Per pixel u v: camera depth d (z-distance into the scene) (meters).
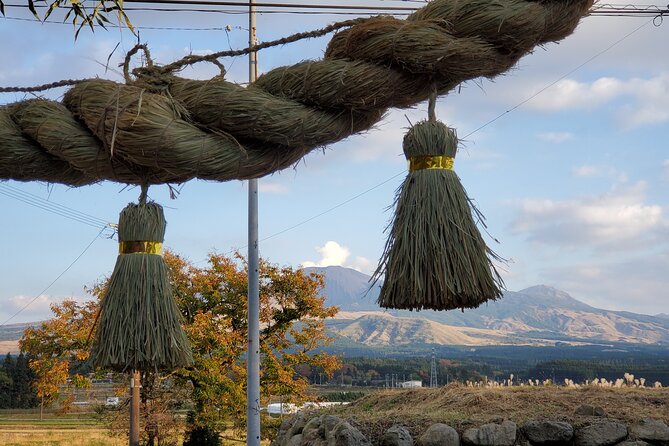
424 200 2.71
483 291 2.68
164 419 21.08
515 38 2.64
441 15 2.64
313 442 8.98
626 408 7.88
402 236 2.71
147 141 2.49
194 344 20.50
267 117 2.56
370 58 2.62
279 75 2.65
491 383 10.54
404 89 2.67
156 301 2.77
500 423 7.72
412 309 2.78
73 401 21.39
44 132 2.57
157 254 2.82
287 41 2.70
